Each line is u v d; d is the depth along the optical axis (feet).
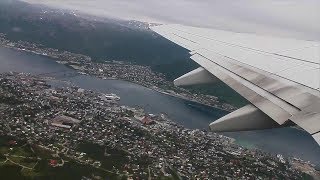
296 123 38.78
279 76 55.83
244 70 61.26
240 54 71.82
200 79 74.54
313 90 47.62
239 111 48.01
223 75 61.31
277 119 41.88
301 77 54.13
